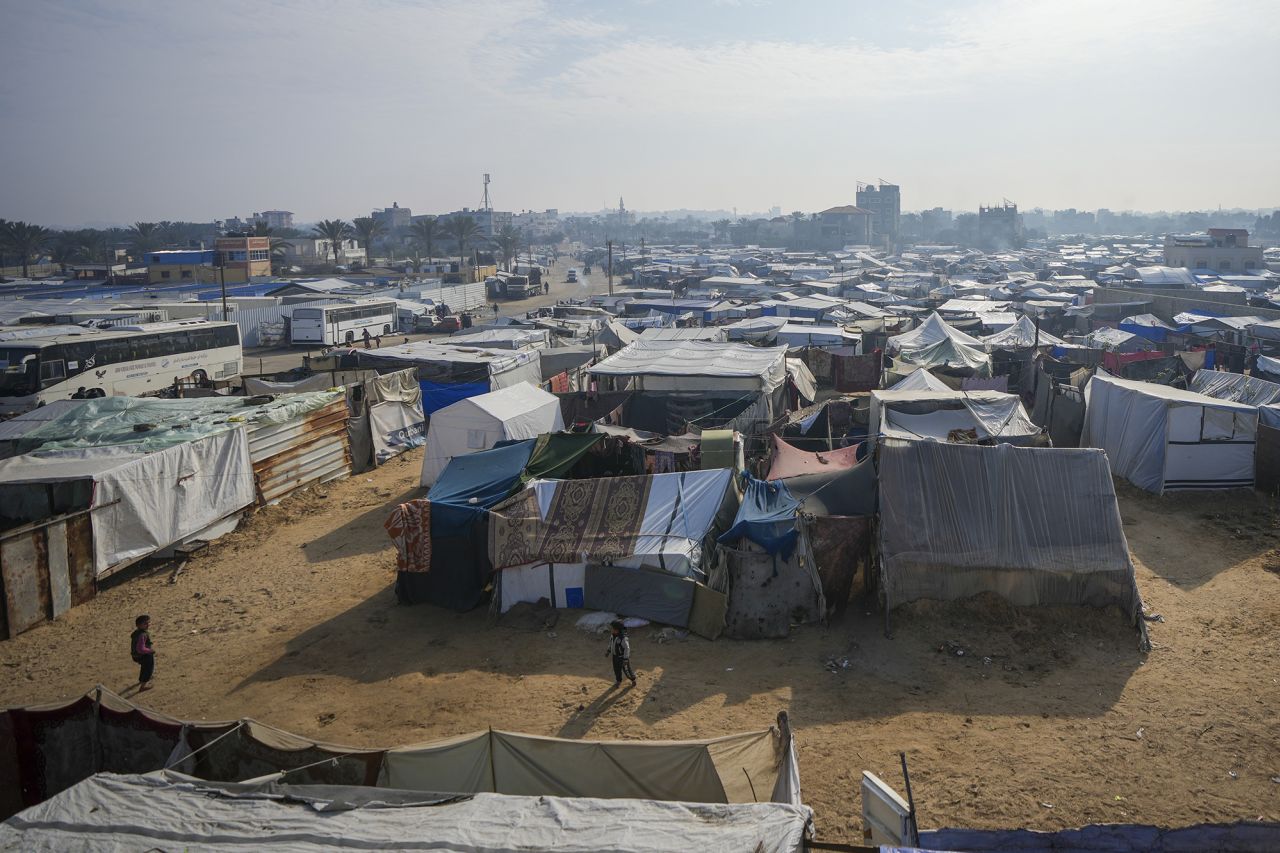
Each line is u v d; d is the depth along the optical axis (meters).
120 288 94.31
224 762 11.41
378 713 16.05
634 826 8.48
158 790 9.37
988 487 19.95
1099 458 20.20
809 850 8.46
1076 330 77.38
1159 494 27.80
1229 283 98.69
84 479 21.59
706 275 137.12
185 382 48.28
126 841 8.41
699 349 42.03
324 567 23.61
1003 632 18.45
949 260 184.88
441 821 8.73
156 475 23.64
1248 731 14.61
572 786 10.91
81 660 18.50
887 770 13.74
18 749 12.10
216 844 8.36
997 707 15.70
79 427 27.25
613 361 38.56
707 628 18.69
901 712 15.57
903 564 19.12
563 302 100.75
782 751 11.13
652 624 19.34
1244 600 19.88
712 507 20.88
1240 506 26.44
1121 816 12.46
